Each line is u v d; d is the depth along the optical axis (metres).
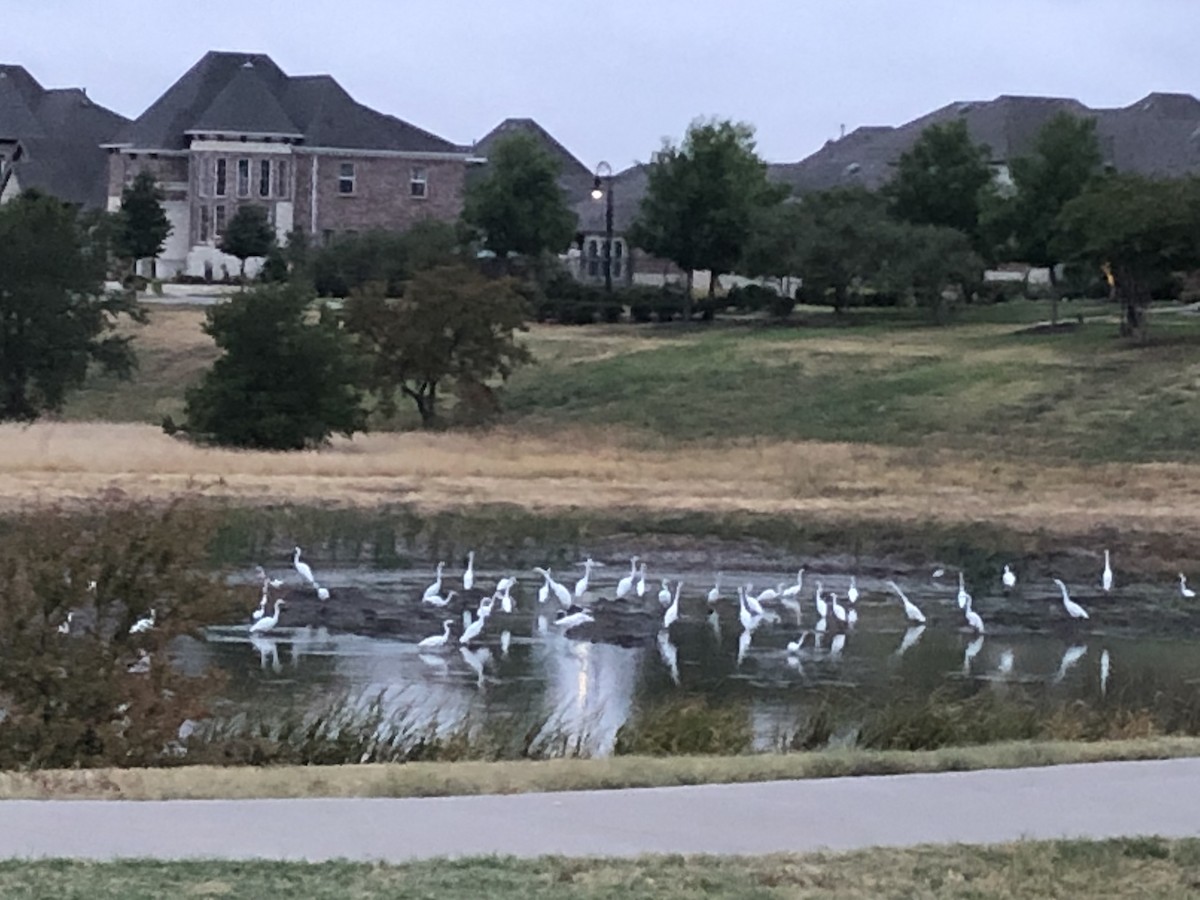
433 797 12.17
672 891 9.63
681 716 17.50
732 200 85.31
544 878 9.82
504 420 65.19
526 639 28.41
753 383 68.19
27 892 9.19
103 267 62.69
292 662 25.19
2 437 52.53
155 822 11.14
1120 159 109.56
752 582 36.34
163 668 15.38
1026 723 17.81
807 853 10.62
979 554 40.59
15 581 15.09
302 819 11.35
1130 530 43.69
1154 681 26.33
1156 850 10.82
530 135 96.50
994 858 10.60
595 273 107.12
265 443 53.88
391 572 35.41
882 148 124.56
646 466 52.09
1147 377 64.06
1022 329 76.12
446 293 62.09
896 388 66.00
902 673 26.61
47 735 14.73
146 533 15.66
